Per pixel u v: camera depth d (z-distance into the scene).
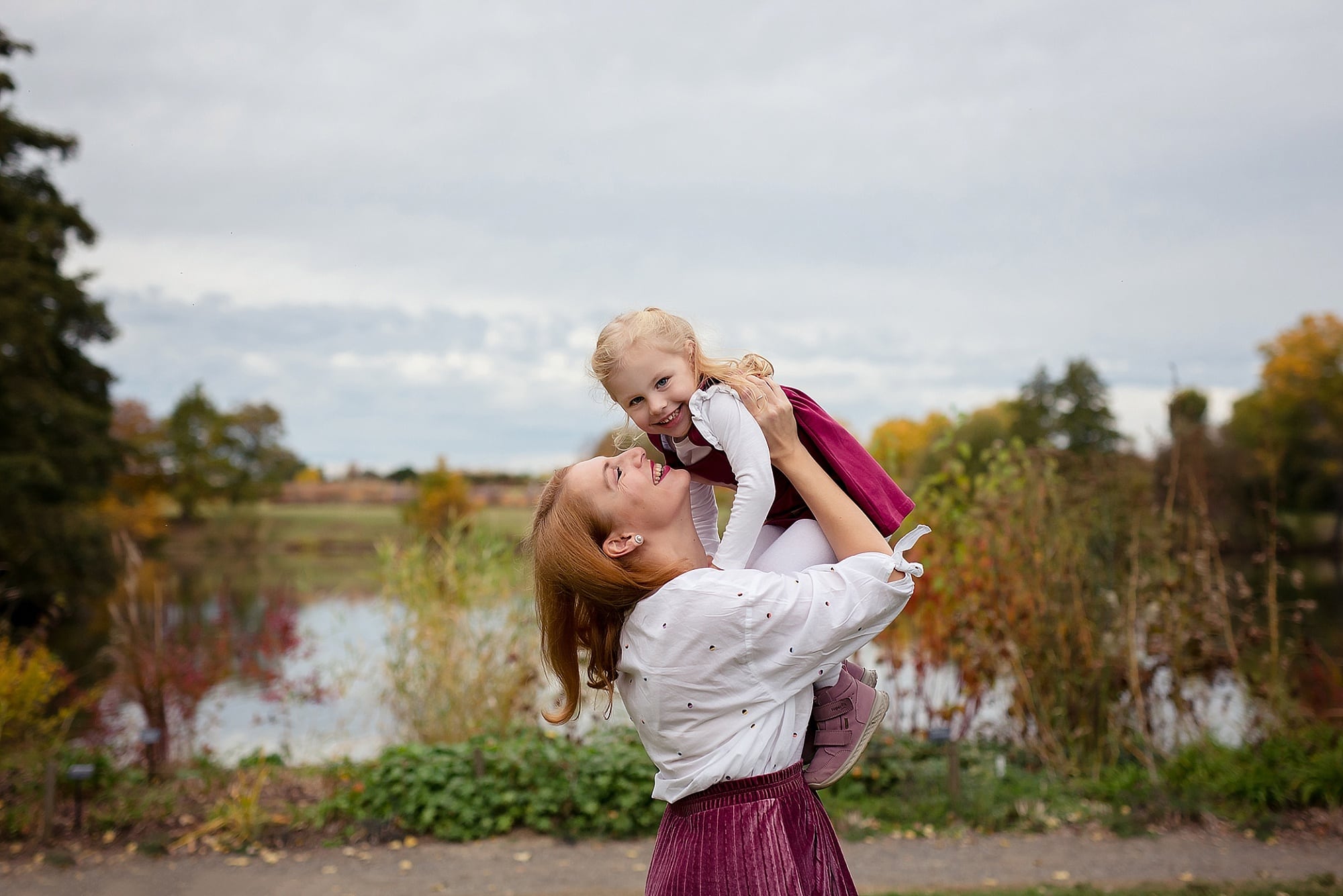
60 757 7.27
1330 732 7.28
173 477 51.28
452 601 8.38
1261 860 6.00
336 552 45.69
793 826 1.90
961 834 6.53
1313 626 10.77
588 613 2.04
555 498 2.08
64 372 26.77
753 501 1.94
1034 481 8.13
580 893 5.66
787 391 2.12
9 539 22.09
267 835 6.61
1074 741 7.66
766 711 1.90
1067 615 7.82
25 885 5.82
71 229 26.38
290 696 8.87
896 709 8.02
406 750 7.27
